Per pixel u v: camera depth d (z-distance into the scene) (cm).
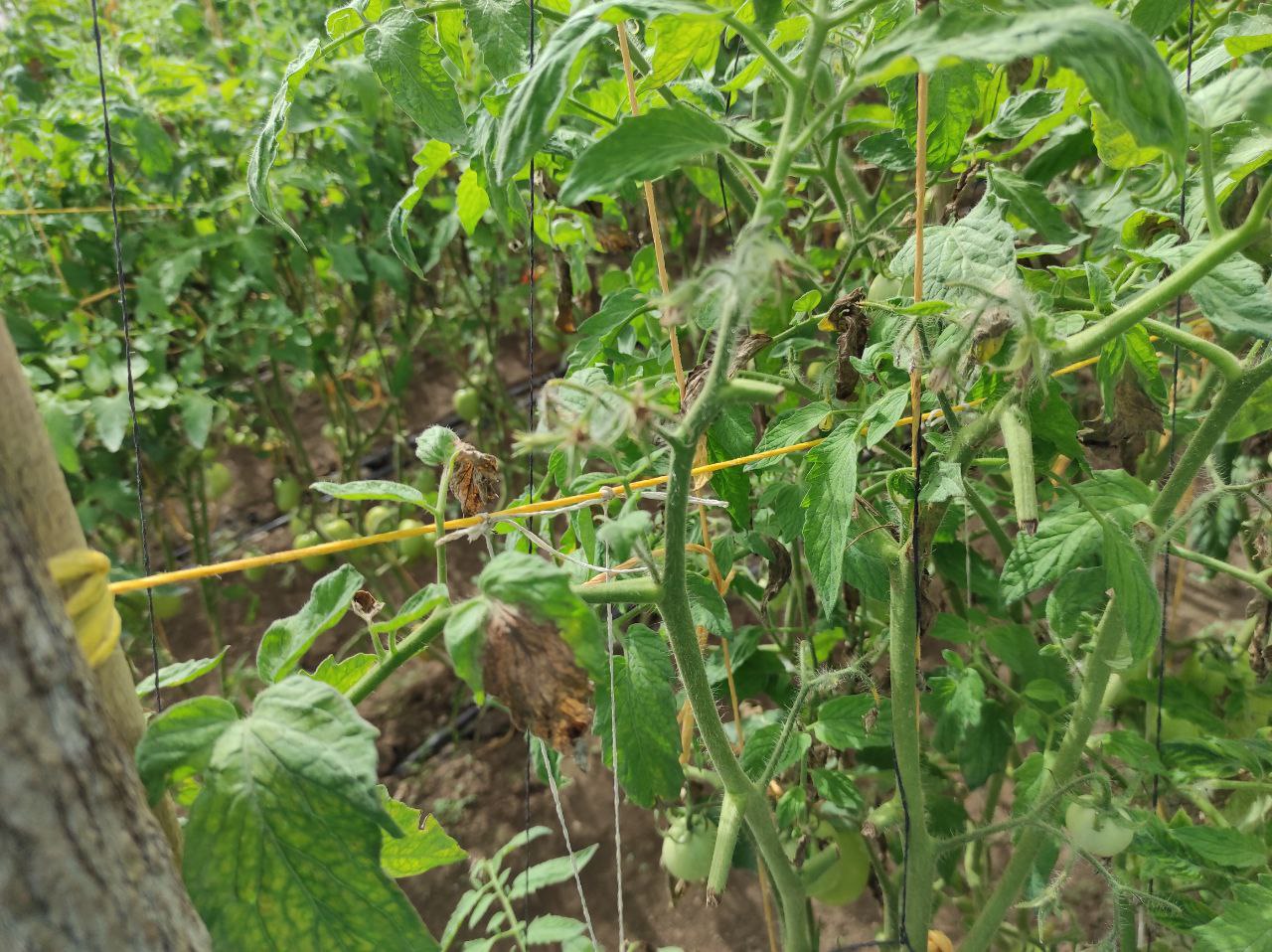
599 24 65
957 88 97
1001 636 141
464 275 317
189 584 324
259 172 102
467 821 242
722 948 199
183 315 257
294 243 252
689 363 212
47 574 51
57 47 268
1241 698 158
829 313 100
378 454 377
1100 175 150
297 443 298
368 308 300
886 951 136
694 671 87
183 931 56
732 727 161
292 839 61
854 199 155
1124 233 102
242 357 261
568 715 65
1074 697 141
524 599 65
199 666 82
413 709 281
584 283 164
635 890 215
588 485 108
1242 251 109
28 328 213
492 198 108
